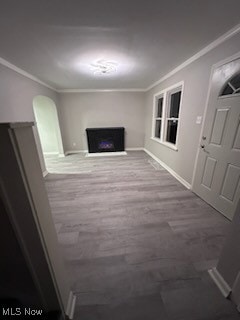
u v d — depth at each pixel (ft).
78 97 17.07
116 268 4.53
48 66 9.20
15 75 9.04
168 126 12.93
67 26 5.37
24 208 2.19
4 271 2.74
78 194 8.89
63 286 3.32
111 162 14.84
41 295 2.98
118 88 16.90
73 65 9.10
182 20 5.17
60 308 3.19
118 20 5.12
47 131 18.13
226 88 6.37
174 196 8.45
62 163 14.96
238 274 3.42
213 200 7.30
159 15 4.89
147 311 3.53
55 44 6.60
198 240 5.48
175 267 4.52
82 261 4.77
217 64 6.53
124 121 18.47
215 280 4.07
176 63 9.26
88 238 5.67
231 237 3.57
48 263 2.68
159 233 5.82
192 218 6.63
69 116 17.66
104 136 18.22
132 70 10.46
